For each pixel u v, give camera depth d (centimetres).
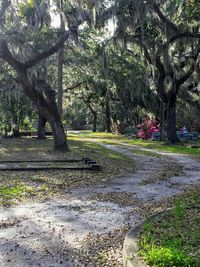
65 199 1096
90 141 3516
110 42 2764
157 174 1565
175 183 1358
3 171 1543
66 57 2912
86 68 3259
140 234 658
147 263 533
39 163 1773
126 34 2411
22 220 876
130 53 3394
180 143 3083
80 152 2286
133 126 5100
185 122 4028
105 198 1107
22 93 3102
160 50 2483
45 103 2248
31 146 2733
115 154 2288
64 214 929
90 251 667
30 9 1930
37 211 959
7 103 3412
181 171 1653
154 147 2892
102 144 3188
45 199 1095
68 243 713
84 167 1611
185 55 2811
